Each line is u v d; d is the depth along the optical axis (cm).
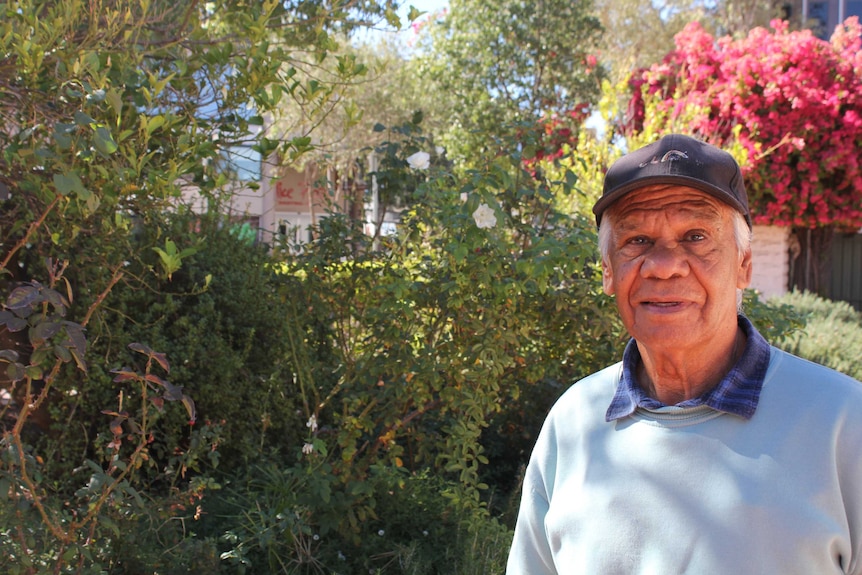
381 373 384
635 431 149
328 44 380
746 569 130
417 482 387
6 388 387
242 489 381
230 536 316
